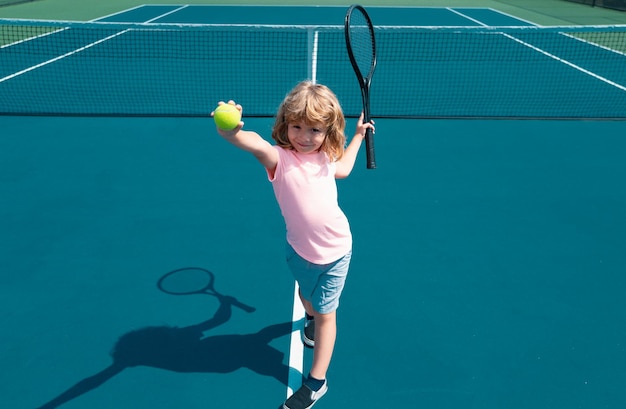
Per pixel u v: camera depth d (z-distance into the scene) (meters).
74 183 5.07
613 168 5.55
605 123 6.93
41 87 8.32
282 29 6.93
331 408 2.71
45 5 19.09
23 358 2.98
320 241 2.33
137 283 3.63
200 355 3.04
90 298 3.47
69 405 2.70
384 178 5.24
